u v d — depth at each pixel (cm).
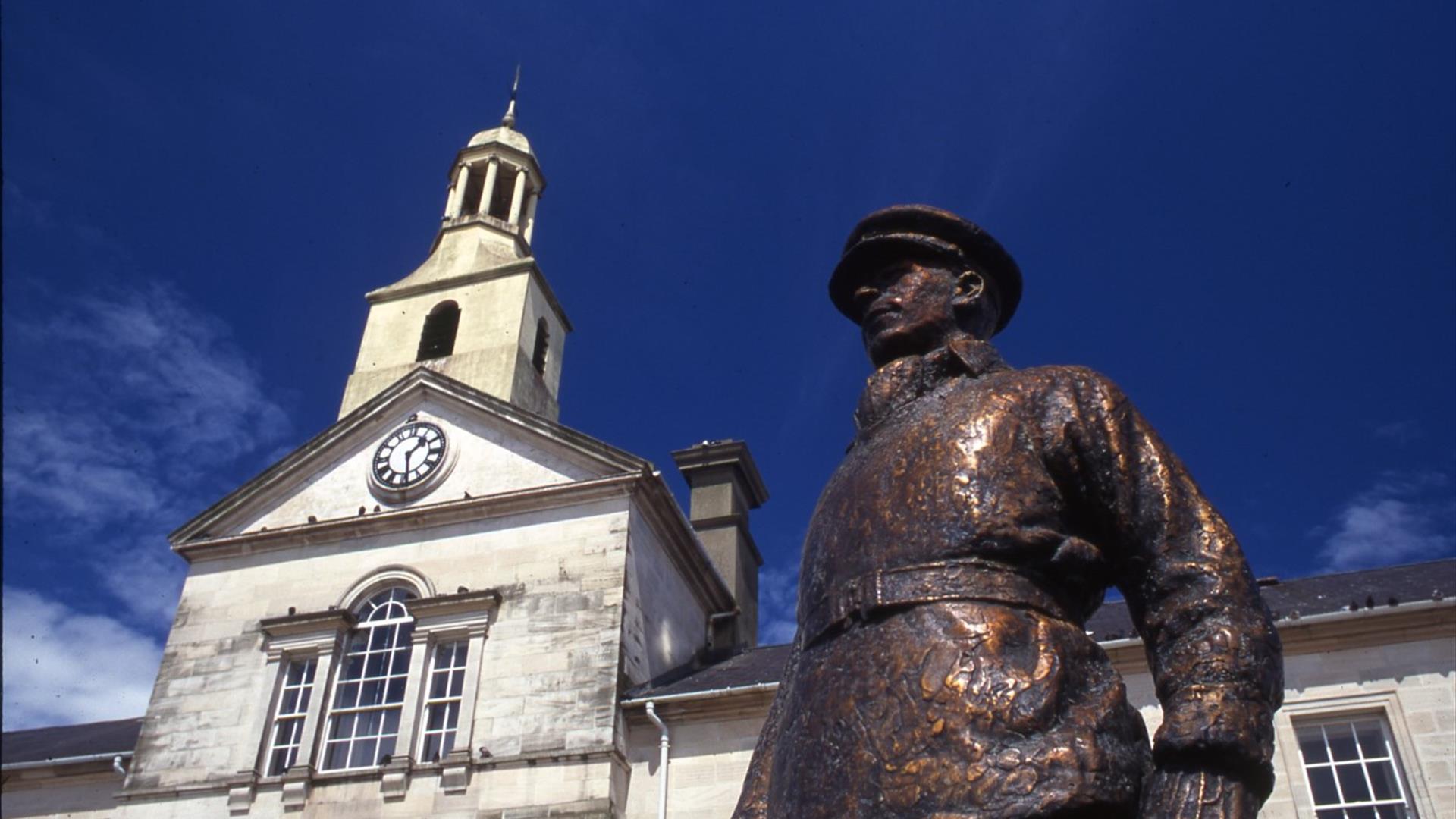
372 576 2408
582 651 2177
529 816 1988
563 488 2406
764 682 2077
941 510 316
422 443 2591
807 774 297
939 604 300
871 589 310
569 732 2075
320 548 2486
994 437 327
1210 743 263
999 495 315
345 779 2114
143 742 2277
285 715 2270
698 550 2595
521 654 2202
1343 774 1833
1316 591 2145
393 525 2472
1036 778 264
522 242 3853
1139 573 310
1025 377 345
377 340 3409
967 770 270
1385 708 1842
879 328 391
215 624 2416
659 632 2391
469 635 2253
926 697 284
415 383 2670
